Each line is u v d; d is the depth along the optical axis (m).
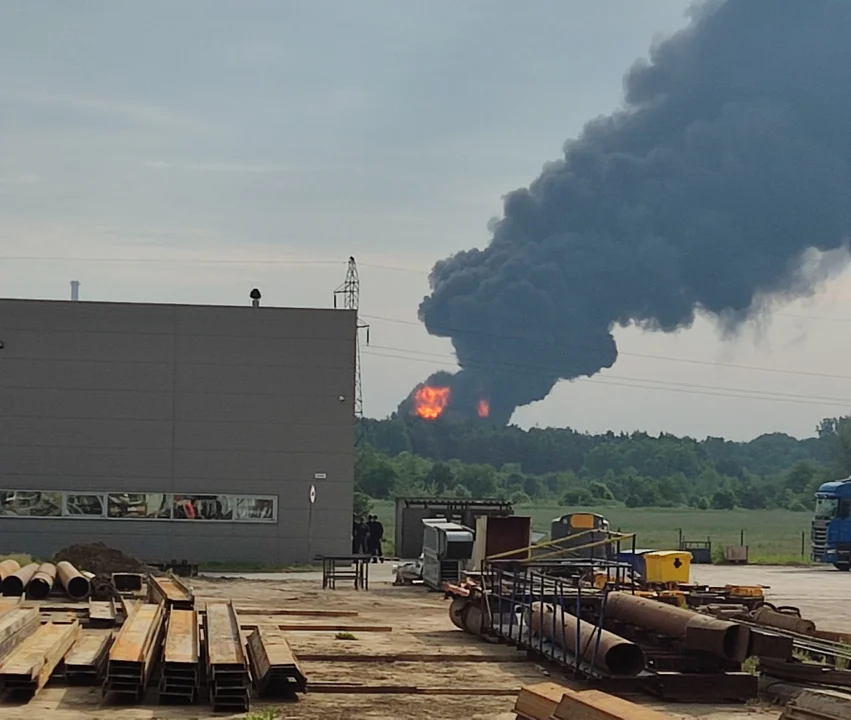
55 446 48.38
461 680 18.08
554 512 140.75
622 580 27.42
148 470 48.47
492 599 22.91
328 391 49.19
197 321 49.03
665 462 189.00
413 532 52.25
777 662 18.05
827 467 170.50
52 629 18.16
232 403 48.91
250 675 16.81
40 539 48.00
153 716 14.23
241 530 48.50
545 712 12.94
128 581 29.36
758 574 51.38
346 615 27.64
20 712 14.24
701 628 17.50
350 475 48.94
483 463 188.75
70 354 48.66
